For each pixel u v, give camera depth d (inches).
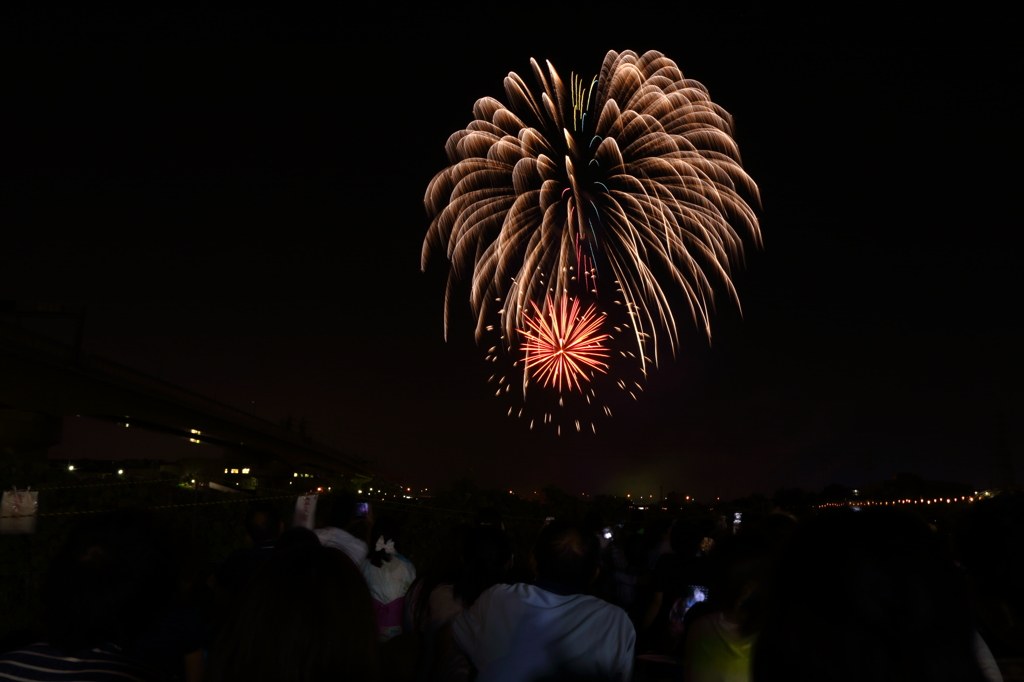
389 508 521.7
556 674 134.2
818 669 58.0
